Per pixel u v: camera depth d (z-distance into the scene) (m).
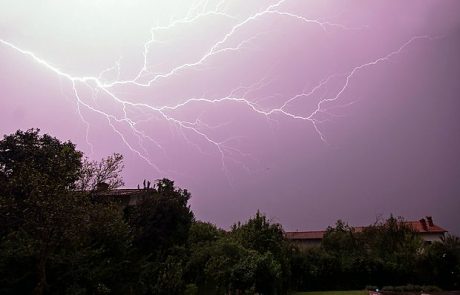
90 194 13.85
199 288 19.47
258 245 25.00
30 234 12.07
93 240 14.87
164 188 24.38
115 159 15.01
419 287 28.64
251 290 17.97
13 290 12.48
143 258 18.03
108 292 14.21
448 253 31.59
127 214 22.03
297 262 31.48
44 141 21.77
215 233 27.86
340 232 39.69
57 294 12.83
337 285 31.92
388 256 33.91
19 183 12.50
